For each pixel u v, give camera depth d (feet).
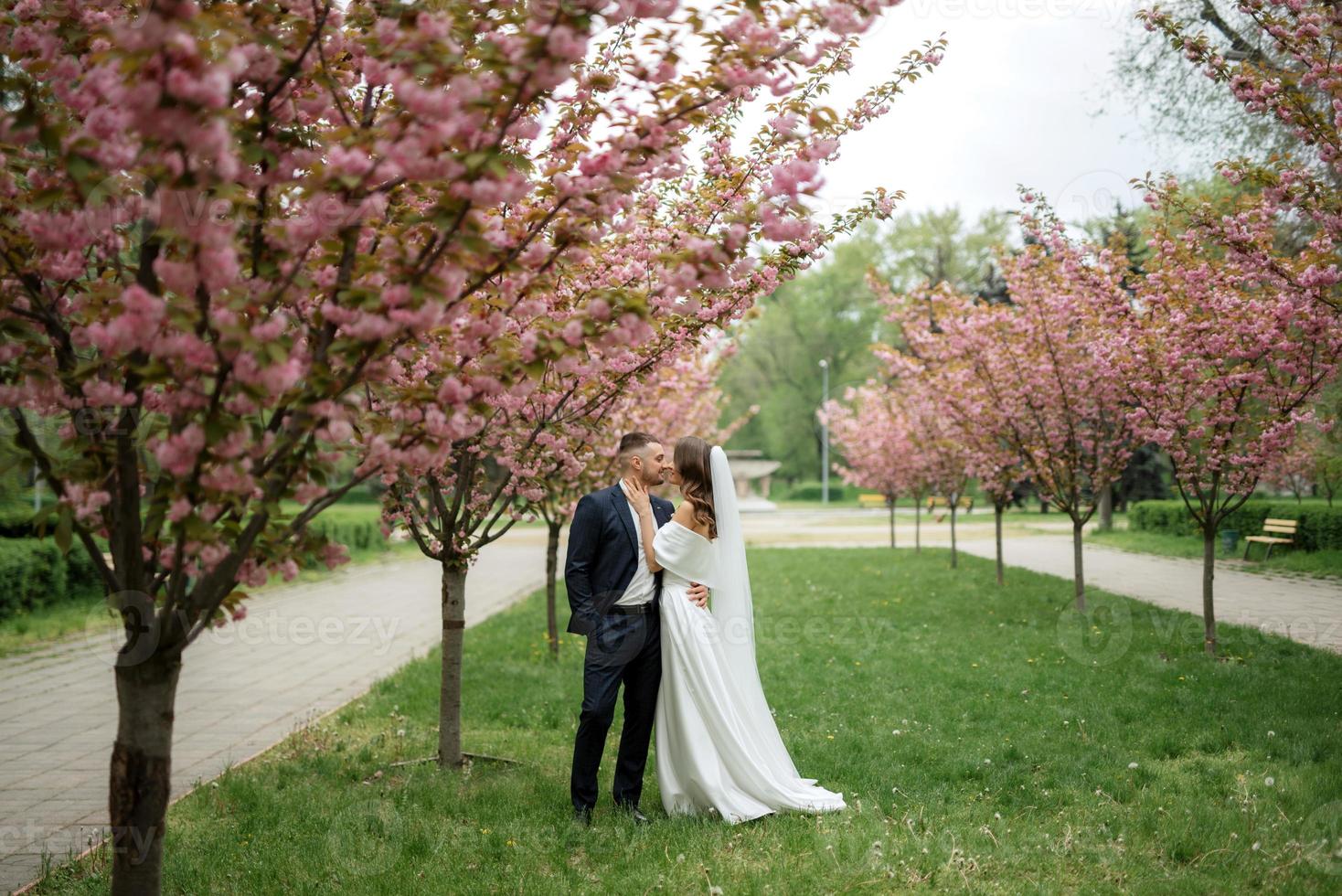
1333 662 25.43
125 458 8.90
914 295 41.19
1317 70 17.15
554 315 13.88
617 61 11.96
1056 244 27.12
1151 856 12.96
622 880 12.30
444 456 9.71
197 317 7.63
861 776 16.57
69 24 9.10
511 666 27.55
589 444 18.10
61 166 8.77
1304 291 19.98
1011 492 45.93
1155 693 22.31
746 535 92.84
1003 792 15.61
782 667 26.40
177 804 15.78
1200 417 26.55
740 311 15.80
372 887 12.23
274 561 9.07
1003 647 28.86
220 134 6.96
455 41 9.06
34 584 37.73
